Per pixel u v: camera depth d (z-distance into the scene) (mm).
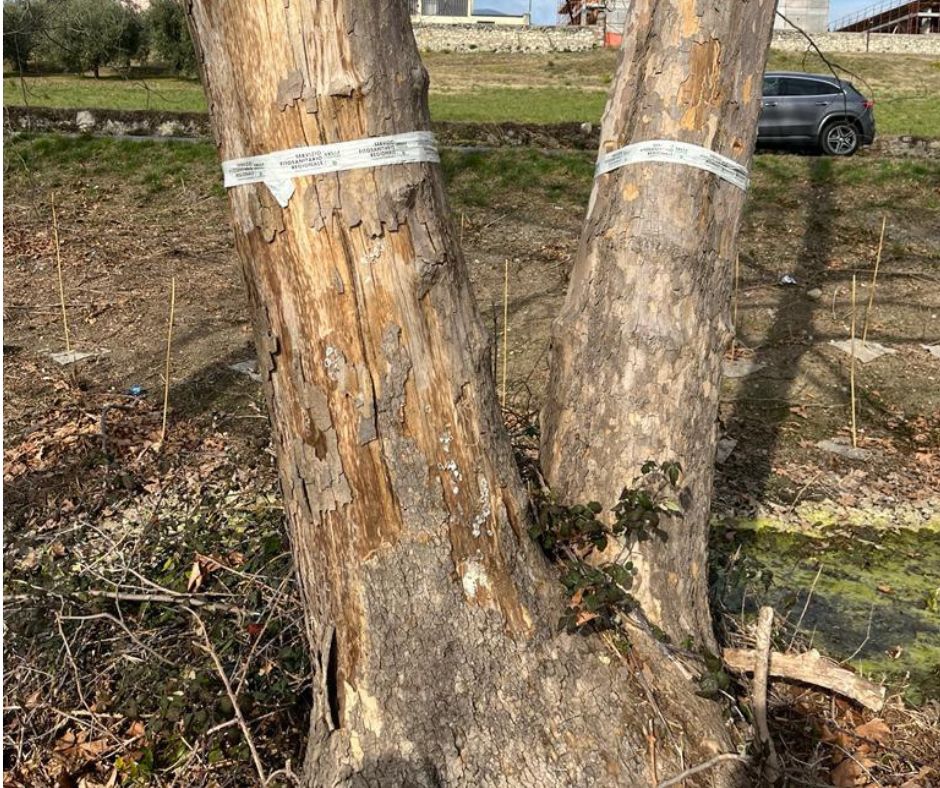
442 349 2119
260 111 1932
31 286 7918
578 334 2678
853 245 8930
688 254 2520
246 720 2846
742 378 6094
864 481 4941
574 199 10203
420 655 2182
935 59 24766
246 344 6613
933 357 6348
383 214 1983
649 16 2562
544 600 2346
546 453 2793
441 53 27188
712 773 2295
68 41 10617
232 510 4480
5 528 4328
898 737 2986
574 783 2150
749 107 2549
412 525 2166
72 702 3135
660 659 2477
